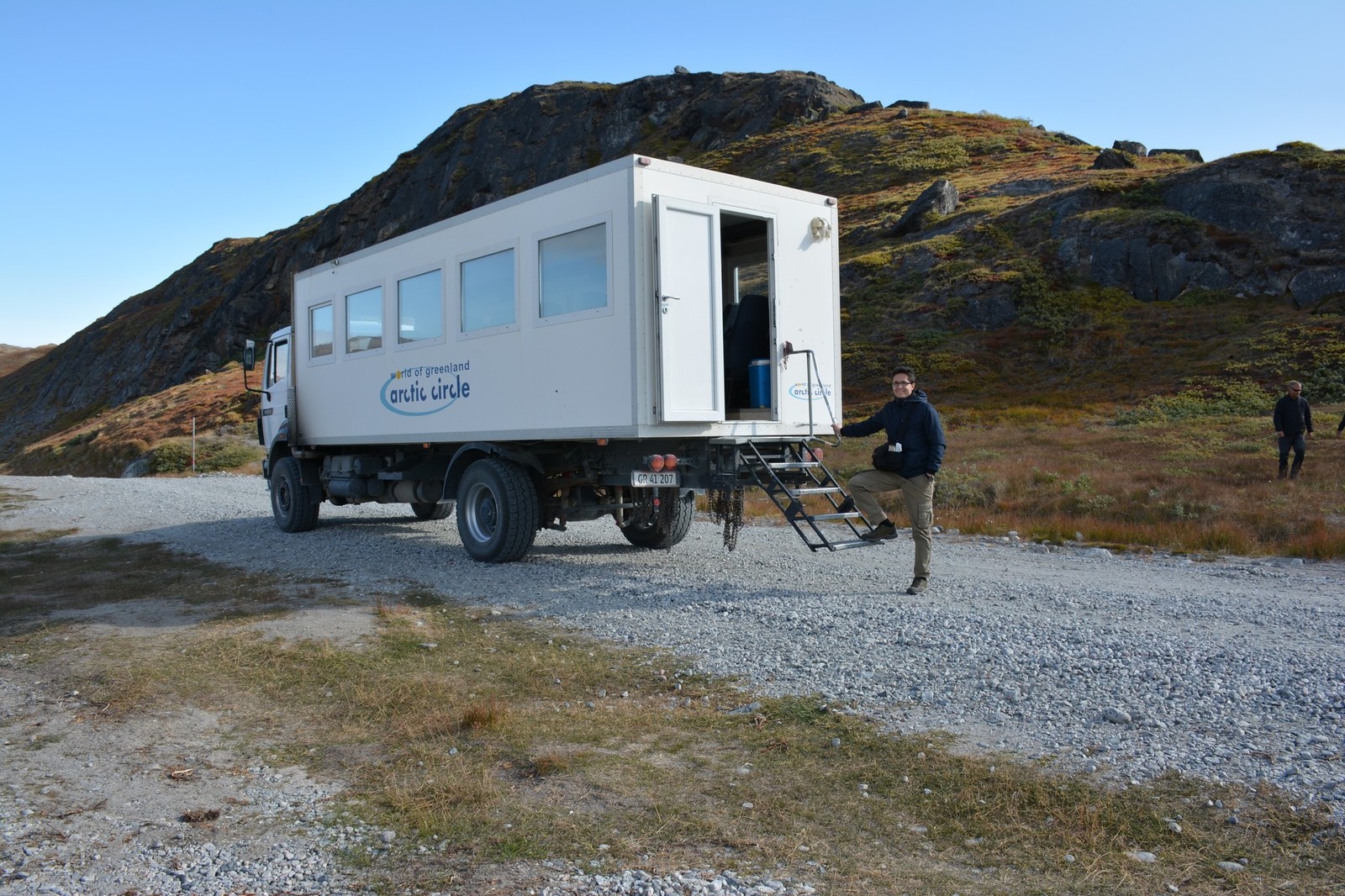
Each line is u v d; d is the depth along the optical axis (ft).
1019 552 35.24
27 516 55.36
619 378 27.78
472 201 319.68
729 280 34.40
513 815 13.08
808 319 30.78
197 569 33.83
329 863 11.94
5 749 16.34
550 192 30.14
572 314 29.35
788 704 17.49
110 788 14.58
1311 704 16.24
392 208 338.13
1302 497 44.32
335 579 31.09
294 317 44.91
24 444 324.60
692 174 28.25
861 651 20.51
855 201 192.65
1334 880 10.94
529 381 31.09
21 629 24.98
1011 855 11.76
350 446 43.47
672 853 11.92
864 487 27.63
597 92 336.90
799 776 14.29
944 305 128.98
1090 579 29.09
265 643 22.57
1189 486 48.34
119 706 18.24
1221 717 15.84
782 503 28.81
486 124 342.64
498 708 17.08
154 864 12.07
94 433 182.50
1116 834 12.18
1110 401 98.94
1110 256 128.67
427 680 19.39
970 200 166.30
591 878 11.31
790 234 30.40
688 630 22.99
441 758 15.30
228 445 132.46
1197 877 11.12
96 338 375.25
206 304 335.26
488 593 28.48
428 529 45.50
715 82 323.37
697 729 16.44
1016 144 215.10
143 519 51.88
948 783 13.84
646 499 33.17
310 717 17.56
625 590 28.07
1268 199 125.70
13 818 13.55
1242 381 95.96
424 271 36.09
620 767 14.75
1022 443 77.10
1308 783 13.24
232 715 17.74
